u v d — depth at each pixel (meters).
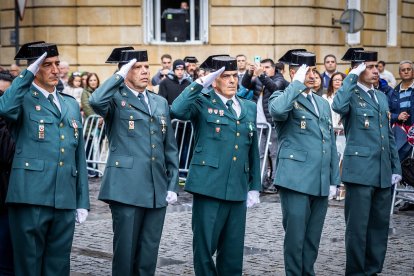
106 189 8.22
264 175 15.46
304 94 9.05
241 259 8.77
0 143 7.82
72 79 18.47
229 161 8.56
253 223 12.51
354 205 9.45
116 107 8.28
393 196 13.31
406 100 14.11
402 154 13.96
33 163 7.73
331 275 9.59
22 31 24.19
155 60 23.72
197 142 8.68
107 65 23.75
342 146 14.77
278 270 9.77
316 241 9.09
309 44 23.89
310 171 8.86
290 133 8.97
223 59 8.62
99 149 17.48
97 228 12.07
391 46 28.94
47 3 23.78
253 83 15.53
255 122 8.84
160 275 9.52
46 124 7.81
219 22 23.67
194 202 8.68
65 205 7.83
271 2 23.58
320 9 24.23
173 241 11.23
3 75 8.67
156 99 8.53
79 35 23.75
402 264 10.13
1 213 8.19
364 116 9.48
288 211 8.89
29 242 7.76
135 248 8.31
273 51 23.64
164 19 23.91
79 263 10.04
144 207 8.21
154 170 8.30
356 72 9.31
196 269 8.65
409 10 30.14
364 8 27.03
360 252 9.41
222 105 8.66
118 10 23.73
